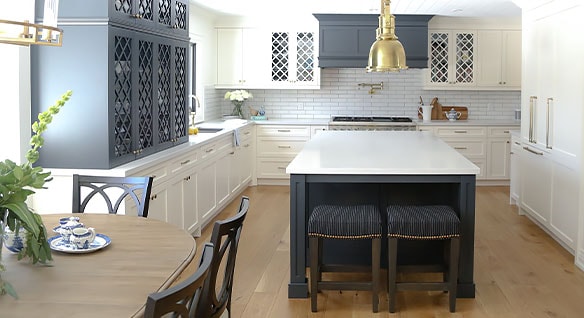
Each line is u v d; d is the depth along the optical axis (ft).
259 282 15.38
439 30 28.94
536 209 20.90
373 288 13.42
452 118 29.58
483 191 27.73
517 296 14.40
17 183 7.15
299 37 28.86
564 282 15.40
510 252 18.08
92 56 13.92
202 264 6.15
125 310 6.31
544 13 19.97
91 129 14.06
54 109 7.54
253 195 26.68
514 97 30.30
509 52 29.01
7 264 7.83
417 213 13.33
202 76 27.04
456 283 13.39
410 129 28.40
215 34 28.99
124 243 8.84
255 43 28.94
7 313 6.20
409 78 30.32
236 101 29.78
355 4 24.49
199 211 19.71
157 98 16.71
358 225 13.17
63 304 6.46
